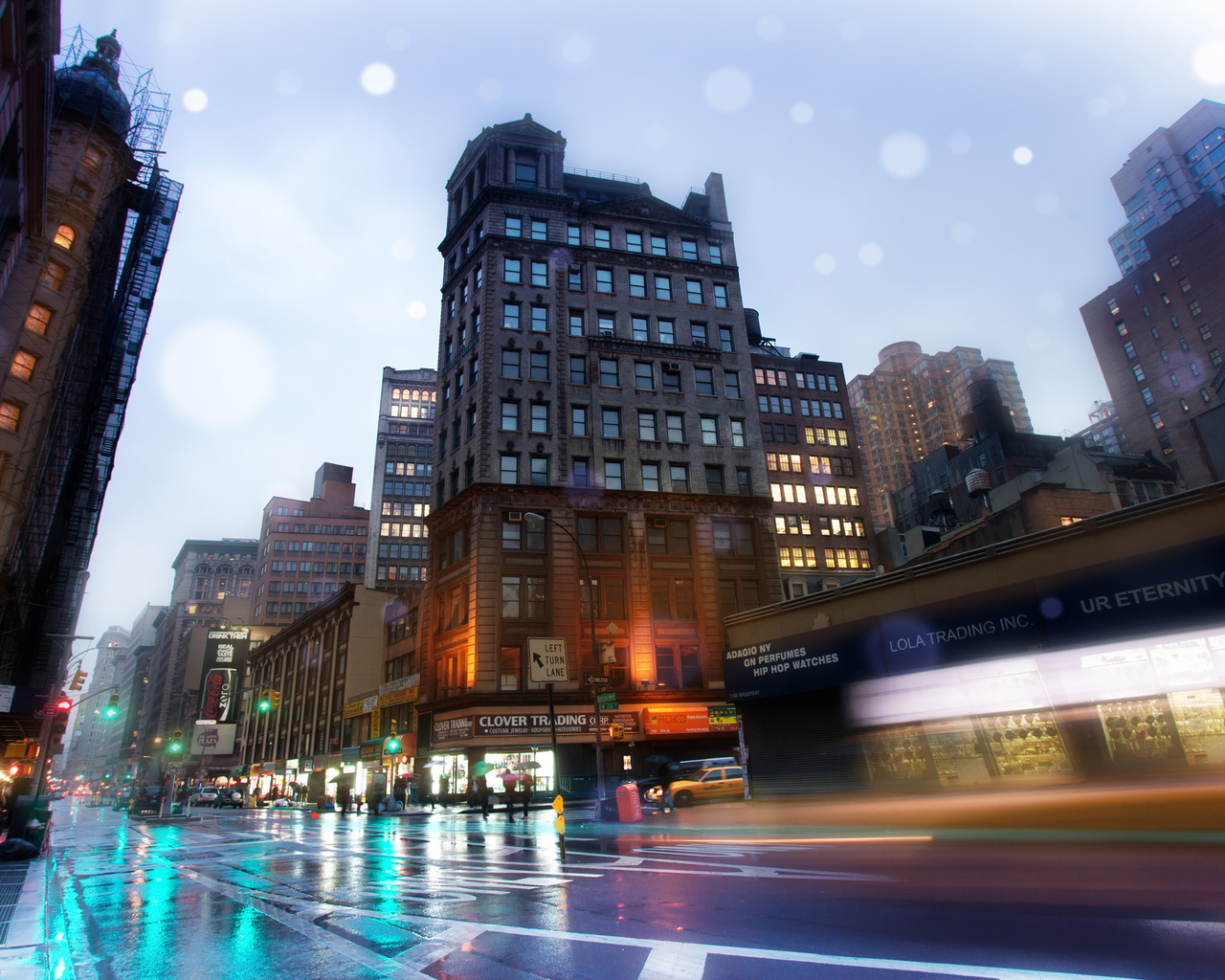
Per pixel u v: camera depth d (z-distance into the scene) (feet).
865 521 228.22
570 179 183.93
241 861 49.83
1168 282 288.71
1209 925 19.97
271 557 382.42
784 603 71.10
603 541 141.79
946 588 56.90
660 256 169.48
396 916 27.86
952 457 296.30
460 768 126.93
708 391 162.61
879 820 56.39
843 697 63.41
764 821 61.57
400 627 177.06
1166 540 44.83
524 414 146.41
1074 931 20.17
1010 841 40.78
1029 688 49.67
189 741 334.65
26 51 62.90
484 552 133.49
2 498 110.73
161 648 474.08
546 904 28.76
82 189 135.13
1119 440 440.86
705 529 147.64
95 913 30.45
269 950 23.02
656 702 131.44
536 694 126.21
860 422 594.65
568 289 159.43
